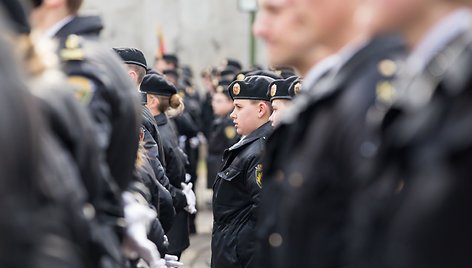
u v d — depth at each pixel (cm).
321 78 336
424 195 232
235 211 692
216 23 2786
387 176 261
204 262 1170
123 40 2769
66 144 324
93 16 411
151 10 2762
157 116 845
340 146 290
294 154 316
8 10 315
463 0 255
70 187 296
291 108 347
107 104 378
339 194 291
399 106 254
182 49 2783
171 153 834
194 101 1911
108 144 376
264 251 357
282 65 357
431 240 230
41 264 268
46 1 398
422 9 262
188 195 862
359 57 303
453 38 249
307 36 341
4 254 253
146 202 466
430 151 234
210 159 1348
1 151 250
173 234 873
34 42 326
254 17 1942
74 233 297
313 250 299
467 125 226
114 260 364
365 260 263
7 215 252
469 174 224
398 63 290
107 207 372
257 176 667
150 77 840
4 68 258
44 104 315
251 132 700
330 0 333
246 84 700
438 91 238
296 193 305
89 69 376
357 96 289
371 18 279
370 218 264
